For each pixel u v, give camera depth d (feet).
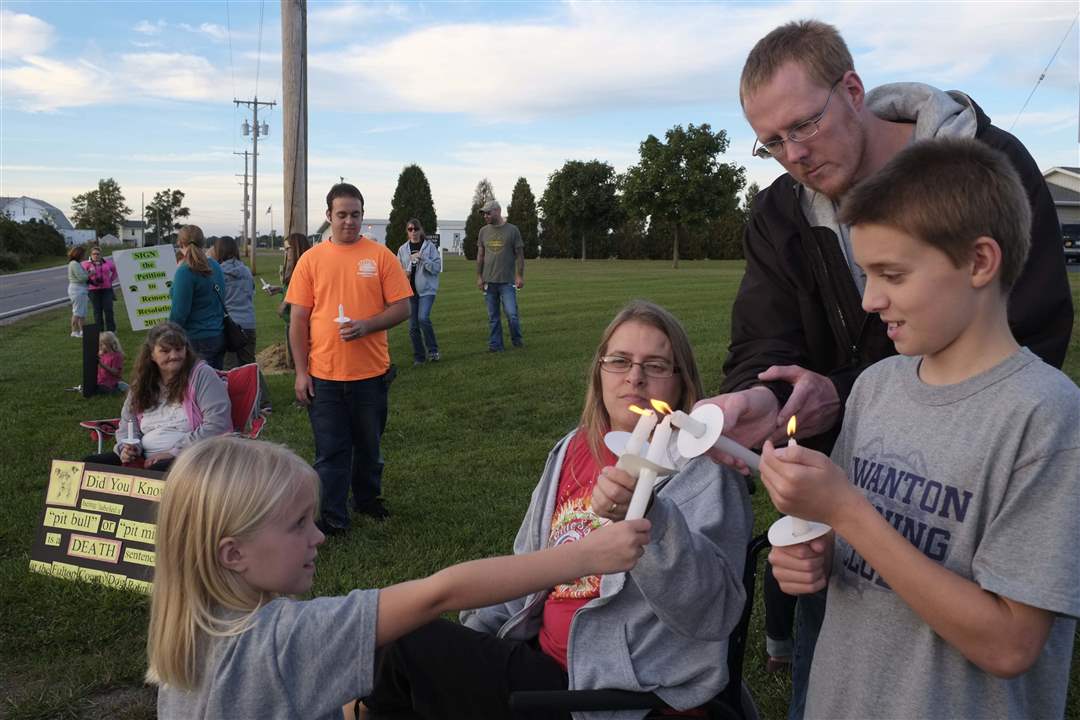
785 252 7.58
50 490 14.55
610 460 7.60
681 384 7.69
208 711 5.47
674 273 110.01
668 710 6.51
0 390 33.37
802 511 4.62
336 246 16.29
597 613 6.79
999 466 4.48
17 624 12.43
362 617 5.45
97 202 401.08
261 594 5.84
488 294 36.45
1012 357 4.62
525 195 252.42
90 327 31.32
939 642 4.80
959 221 4.34
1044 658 4.78
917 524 4.83
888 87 7.12
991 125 6.72
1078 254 95.55
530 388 27.96
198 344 25.50
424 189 218.59
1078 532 4.24
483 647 7.13
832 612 5.42
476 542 15.12
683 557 5.99
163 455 16.08
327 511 15.78
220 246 29.63
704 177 155.94
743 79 6.91
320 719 5.48
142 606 13.03
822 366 7.80
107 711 10.39
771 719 9.57
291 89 34.99
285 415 26.50
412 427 23.91
